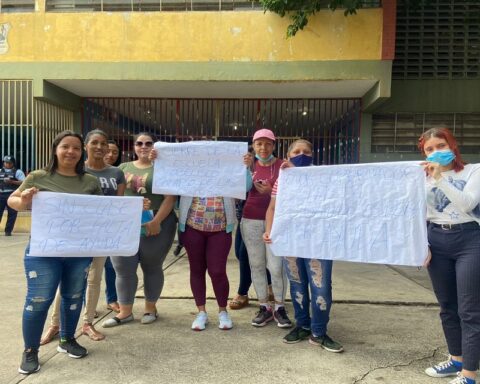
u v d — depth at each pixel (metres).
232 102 9.84
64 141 2.98
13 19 8.32
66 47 8.26
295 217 3.23
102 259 3.55
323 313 3.30
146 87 8.78
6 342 3.40
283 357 3.18
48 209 2.91
